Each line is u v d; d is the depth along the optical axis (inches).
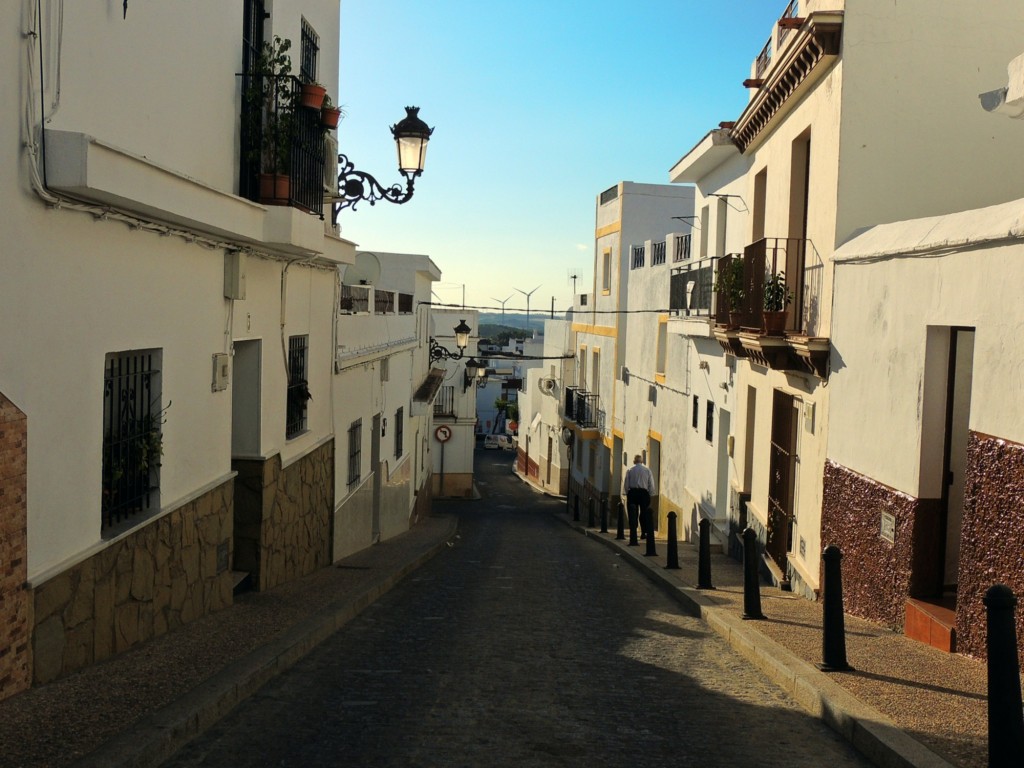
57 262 225.3
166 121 293.4
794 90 456.1
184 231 304.5
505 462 2404.0
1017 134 400.8
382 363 694.5
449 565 609.0
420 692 262.7
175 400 305.9
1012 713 175.6
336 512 543.8
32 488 217.5
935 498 324.8
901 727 212.8
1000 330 268.4
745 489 597.9
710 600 423.8
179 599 313.3
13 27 203.5
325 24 496.7
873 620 356.8
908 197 400.5
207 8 328.8
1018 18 397.1
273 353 414.9
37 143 212.5
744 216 617.6
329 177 474.0
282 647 288.0
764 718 243.1
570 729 229.6
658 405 915.4
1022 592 250.7
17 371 209.5
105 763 176.2
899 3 397.1
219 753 202.5
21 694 214.4
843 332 396.2
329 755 203.8
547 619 399.5
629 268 1096.2
